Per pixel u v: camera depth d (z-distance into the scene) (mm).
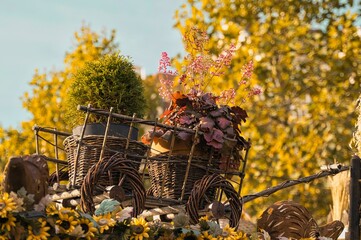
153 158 6246
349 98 19188
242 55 18578
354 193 6445
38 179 4855
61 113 16656
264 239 5934
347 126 18703
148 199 6254
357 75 19297
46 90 17406
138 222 5109
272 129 19078
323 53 19500
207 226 5543
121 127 6348
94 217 5016
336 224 6809
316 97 19125
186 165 6348
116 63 6637
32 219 4613
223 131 6434
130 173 6020
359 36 19500
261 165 18328
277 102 19047
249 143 6570
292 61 19453
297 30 19297
